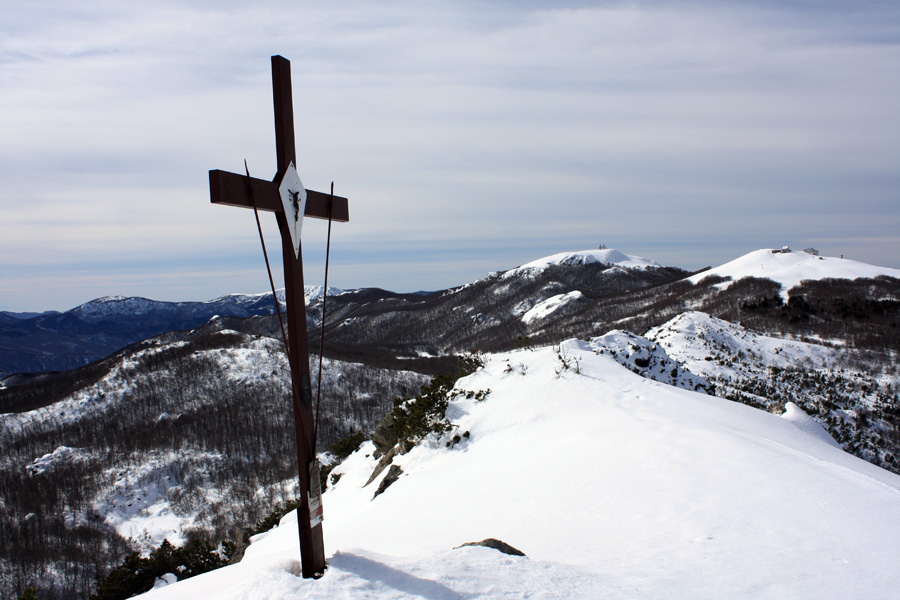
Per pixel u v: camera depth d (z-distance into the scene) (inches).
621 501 399.9
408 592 196.1
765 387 1608.0
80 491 3585.1
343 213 260.4
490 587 208.2
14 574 2760.8
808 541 281.1
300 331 221.3
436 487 615.8
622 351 1085.1
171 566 1017.5
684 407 707.4
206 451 4082.2
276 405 4862.2
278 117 218.1
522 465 592.1
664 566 259.1
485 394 890.1
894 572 238.4
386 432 1000.9
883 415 1644.9
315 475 217.8
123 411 4849.9
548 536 361.4
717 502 360.2
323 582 197.2
